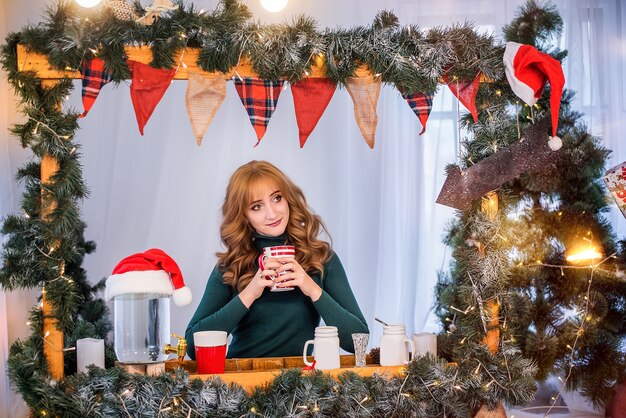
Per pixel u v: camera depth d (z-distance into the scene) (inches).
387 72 77.4
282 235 88.7
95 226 121.6
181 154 124.6
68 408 68.9
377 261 127.4
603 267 107.7
